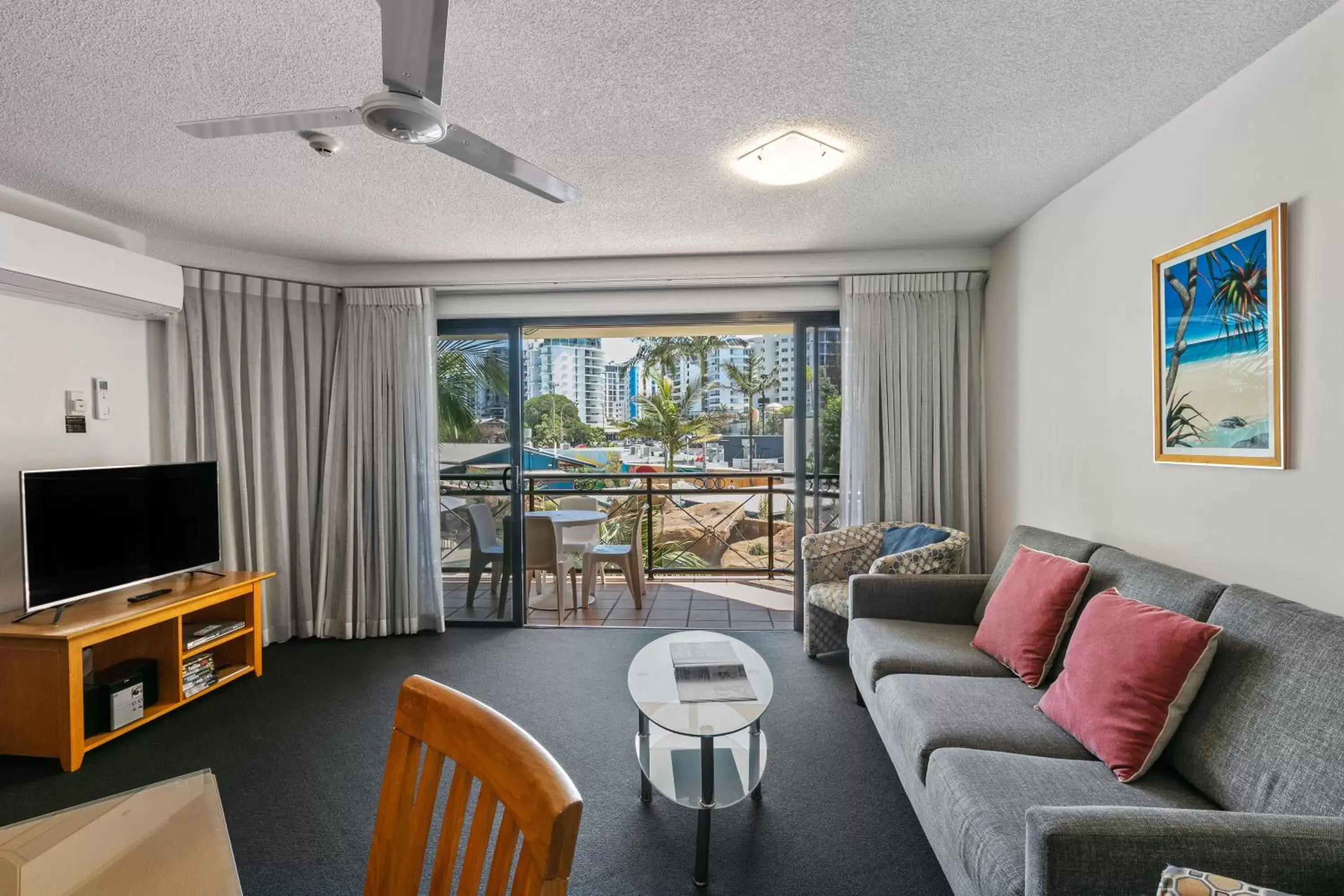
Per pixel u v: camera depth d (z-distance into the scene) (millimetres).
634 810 2023
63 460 2857
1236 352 1809
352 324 3754
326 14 1511
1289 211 1648
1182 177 2035
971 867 1278
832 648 3334
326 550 3715
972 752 1561
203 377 3395
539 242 3350
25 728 2299
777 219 3043
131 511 2756
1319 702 1230
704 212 2936
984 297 3586
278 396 3600
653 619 4195
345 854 1816
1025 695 1908
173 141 2168
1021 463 3143
